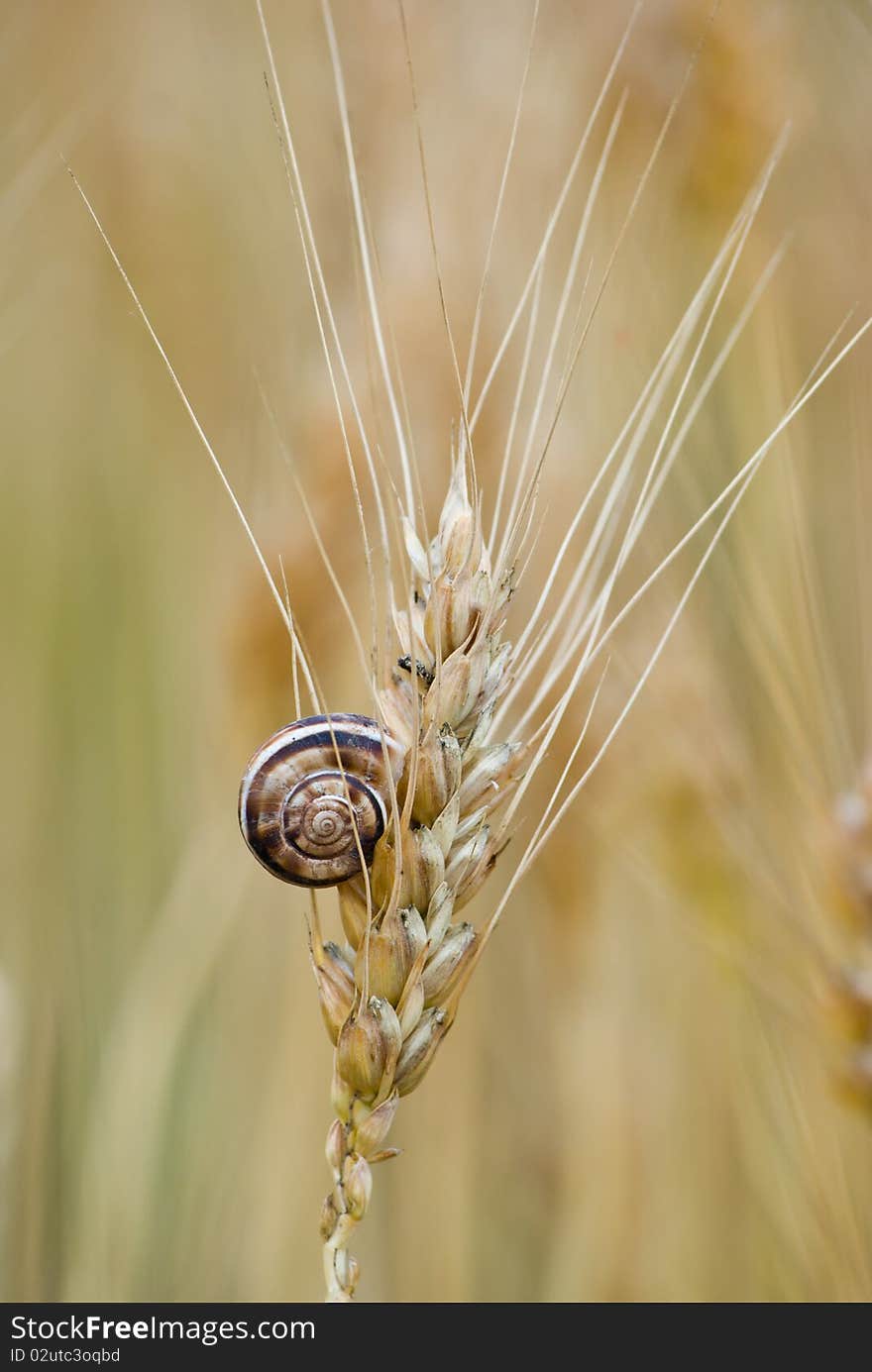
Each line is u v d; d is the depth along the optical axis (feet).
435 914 1.51
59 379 2.58
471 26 1.97
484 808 1.52
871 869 1.83
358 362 1.85
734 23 2.07
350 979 1.51
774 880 1.90
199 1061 2.06
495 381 1.85
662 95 2.07
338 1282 1.49
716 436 2.07
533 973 2.11
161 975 1.96
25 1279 1.87
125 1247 1.89
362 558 1.87
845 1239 1.85
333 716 1.53
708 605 2.00
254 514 1.94
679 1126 2.03
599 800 1.91
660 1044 2.04
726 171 2.10
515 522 1.54
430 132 1.89
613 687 1.90
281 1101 1.96
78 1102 2.04
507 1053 2.14
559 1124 2.06
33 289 2.59
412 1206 2.01
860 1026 1.83
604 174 2.08
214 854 2.00
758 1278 1.99
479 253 1.87
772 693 1.87
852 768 1.86
